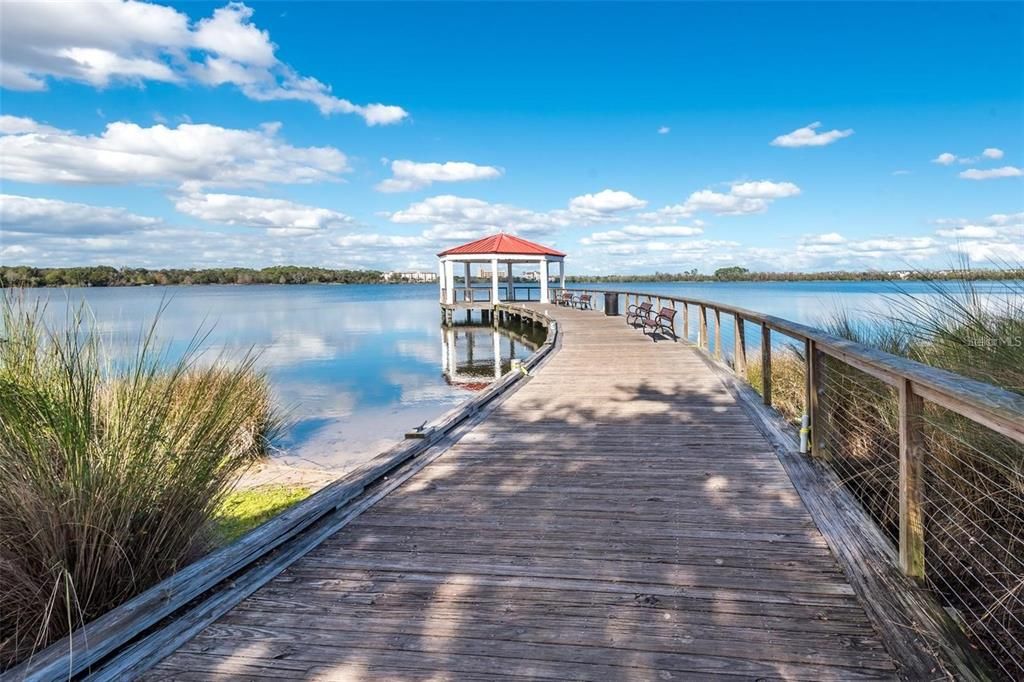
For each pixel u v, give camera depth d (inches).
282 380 429.1
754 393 222.1
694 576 86.9
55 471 80.8
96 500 81.1
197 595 81.8
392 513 114.5
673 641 70.9
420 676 65.7
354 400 355.9
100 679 65.7
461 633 73.8
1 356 88.7
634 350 369.1
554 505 117.2
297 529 103.2
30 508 77.0
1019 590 81.1
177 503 91.8
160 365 101.4
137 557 87.0
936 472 98.6
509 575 88.8
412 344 684.7
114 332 106.3
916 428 82.0
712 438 163.5
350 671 66.9
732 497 118.8
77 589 79.0
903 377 82.0
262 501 182.9
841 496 116.7
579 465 142.7
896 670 64.2
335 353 596.1
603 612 77.9
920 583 81.7
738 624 74.0
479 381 427.5
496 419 192.4
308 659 69.2
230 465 107.0
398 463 143.2
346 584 86.9
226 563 87.7
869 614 74.8
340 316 1197.7
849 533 98.7
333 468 223.0
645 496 120.8
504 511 114.7
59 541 78.0
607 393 233.0
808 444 145.0
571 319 629.3
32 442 79.8
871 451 133.4
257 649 71.3
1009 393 60.0
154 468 90.0
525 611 78.5
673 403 211.0
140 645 71.6
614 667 66.3
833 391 146.6
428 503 119.5
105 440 86.3
